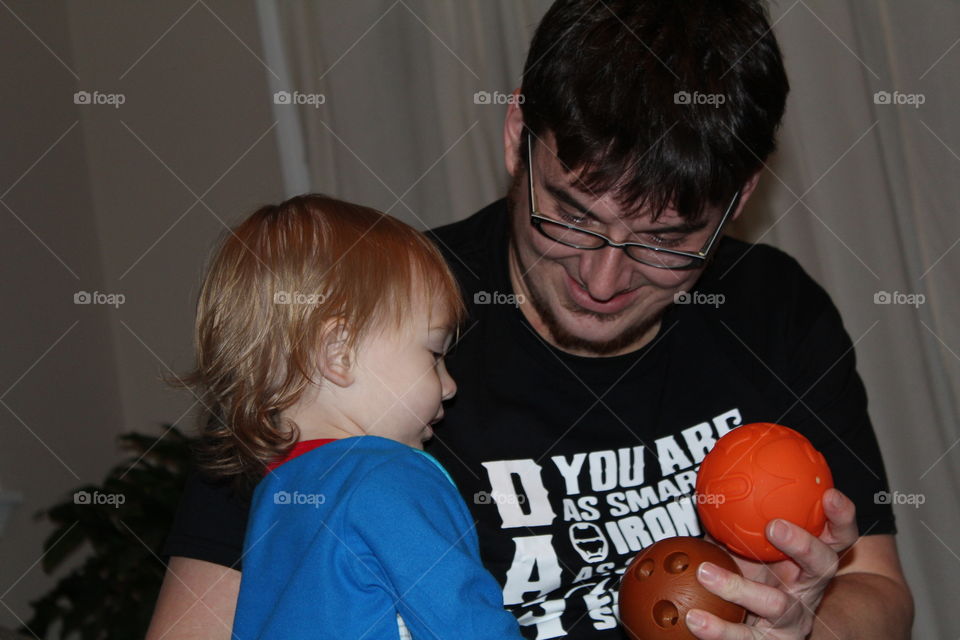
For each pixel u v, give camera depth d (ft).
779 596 2.81
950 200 6.24
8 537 6.33
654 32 3.07
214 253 3.92
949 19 6.24
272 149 7.95
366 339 3.17
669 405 3.61
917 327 6.26
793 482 3.02
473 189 7.13
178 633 3.11
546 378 3.55
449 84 7.14
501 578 3.40
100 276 8.16
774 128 3.27
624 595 3.07
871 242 6.35
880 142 6.37
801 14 6.45
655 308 3.43
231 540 3.21
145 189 8.22
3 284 6.78
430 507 2.81
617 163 2.97
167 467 7.34
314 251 3.27
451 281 3.44
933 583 6.14
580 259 3.24
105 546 6.58
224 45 8.05
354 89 7.32
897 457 6.24
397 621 2.76
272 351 3.19
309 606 2.72
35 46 7.65
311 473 2.97
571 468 3.51
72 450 7.32
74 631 6.52
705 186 3.02
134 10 8.21
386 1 7.28
